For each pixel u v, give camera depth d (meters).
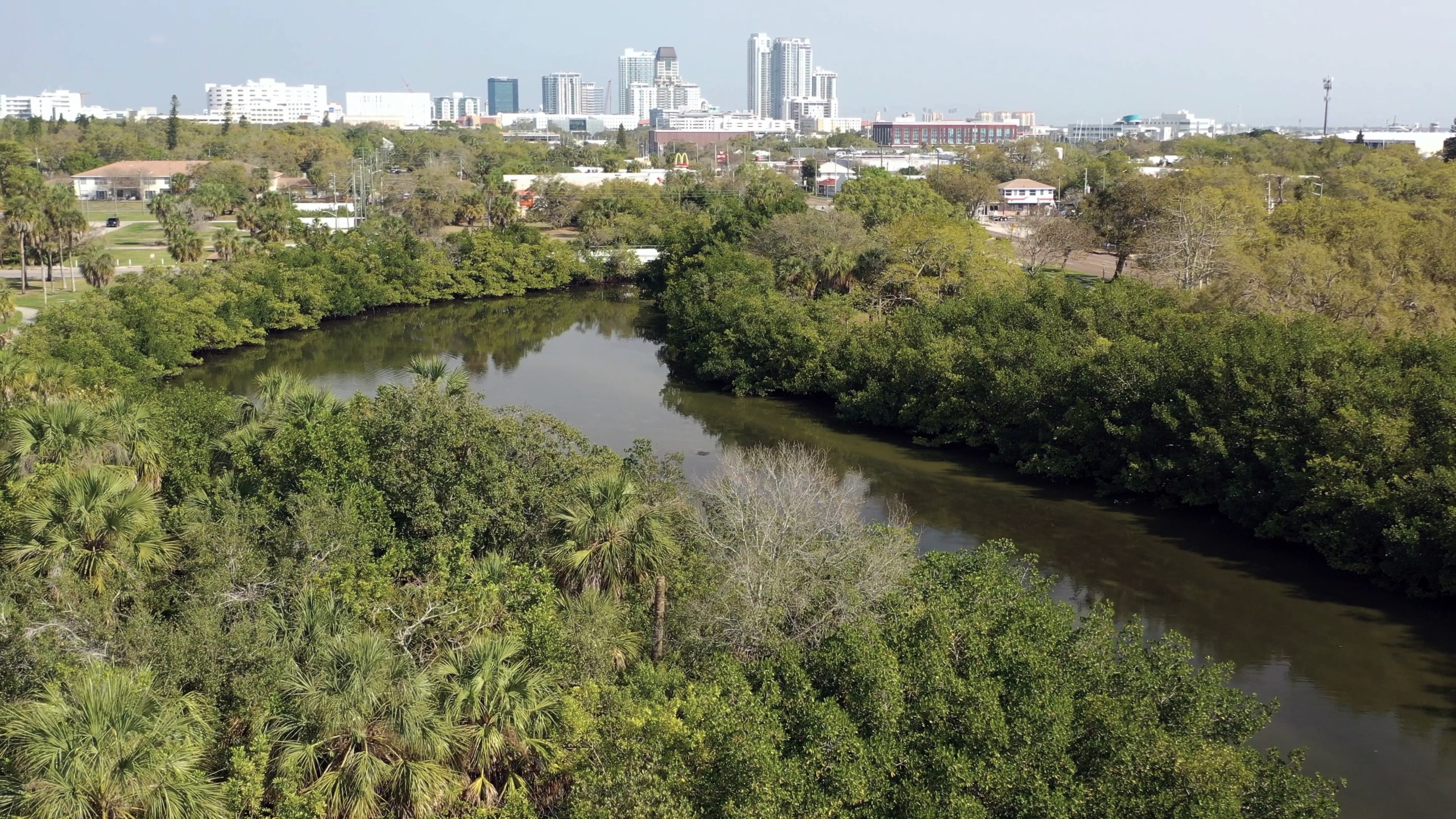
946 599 28.19
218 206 166.88
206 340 93.50
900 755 23.16
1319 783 24.52
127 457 38.44
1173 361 56.12
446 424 39.06
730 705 23.94
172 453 41.88
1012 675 24.97
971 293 80.25
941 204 137.88
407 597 30.05
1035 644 26.22
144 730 20.97
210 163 199.00
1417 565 44.50
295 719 23.38
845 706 25.23
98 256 101.06
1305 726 36.09
